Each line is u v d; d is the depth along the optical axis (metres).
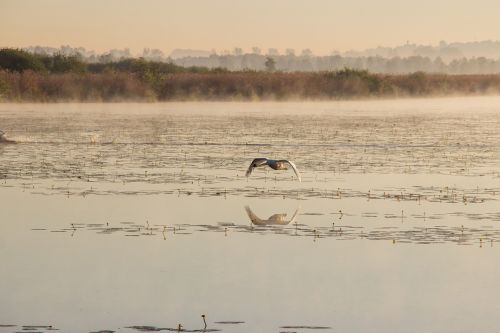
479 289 15.55
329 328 13.57
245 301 14.87
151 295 15.19
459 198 24.73
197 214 22.33
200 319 13.95
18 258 17.77
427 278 16.28
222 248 18.62
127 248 18.64
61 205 23.59
